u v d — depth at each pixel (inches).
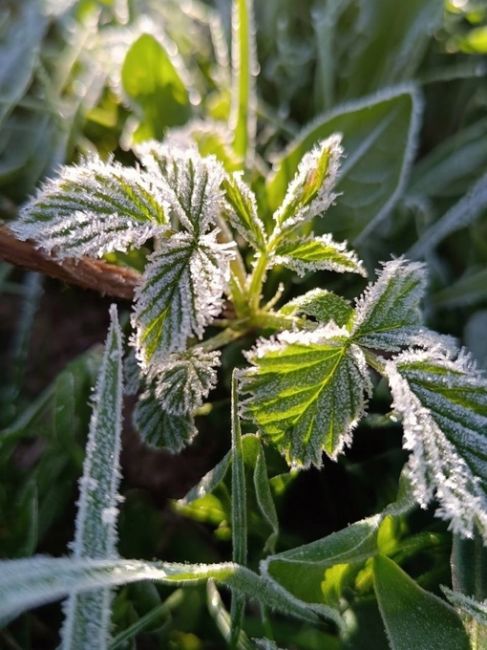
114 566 4.5
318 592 5.1
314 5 10.0
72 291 8.3
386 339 4.9
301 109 9.8
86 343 8.3
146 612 5.9
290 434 5.0
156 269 5.0
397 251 8.2
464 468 4.5
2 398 7.6
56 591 4.2
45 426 7.0
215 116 8.3
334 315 5.4
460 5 9.5
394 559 5.6
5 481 6.7
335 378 4.9
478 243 8.2
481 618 4.7
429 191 8.8
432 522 5.7
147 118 8.1
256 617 6.1
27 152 8.7
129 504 6.7
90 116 8.7
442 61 9.7
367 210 7.3
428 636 4.9
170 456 7.0
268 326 6.1
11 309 8.6
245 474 5.6
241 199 5.5
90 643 4.4
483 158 8.8
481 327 7.5
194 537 6.7
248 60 7.4
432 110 9.7
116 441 4.9
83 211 5.1
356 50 9.3
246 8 7.4
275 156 8.6
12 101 8.7
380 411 6.4
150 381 5.6
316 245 5.6
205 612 5.9
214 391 6.9
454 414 4.6
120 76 7.9
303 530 6.3
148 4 10.1
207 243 5.1
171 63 7.9
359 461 6.4
